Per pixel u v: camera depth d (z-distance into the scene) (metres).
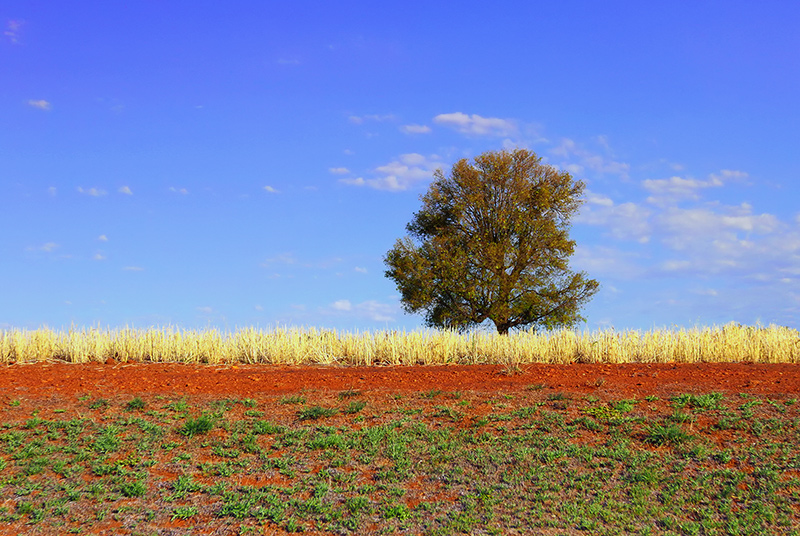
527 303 28.81
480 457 8.06
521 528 6.26
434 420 9.62
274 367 14.91
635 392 10.66
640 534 6.06
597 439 8.59
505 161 29.72
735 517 6.31
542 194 29.20
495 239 30.19
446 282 28.70
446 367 14.35
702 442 8.19
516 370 13.09
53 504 6.96
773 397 9.95
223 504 6.95
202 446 8.77
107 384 12.34
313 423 9.59
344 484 7.50
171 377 13.13
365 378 12.80
